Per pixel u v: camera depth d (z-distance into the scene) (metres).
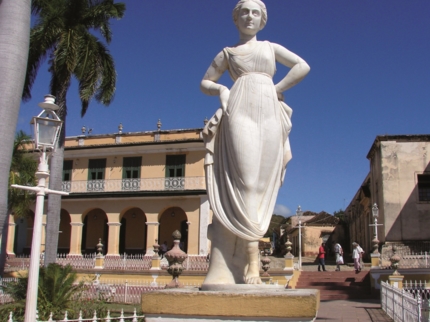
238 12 4.04
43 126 6.36
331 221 40.88
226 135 3.72
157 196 27.86
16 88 8.03
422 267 18.22
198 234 27.02
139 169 29.30
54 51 17.17
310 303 2.98
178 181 28.00
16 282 11.99
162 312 3.22
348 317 12.02
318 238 40.34
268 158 3.66
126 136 30.06
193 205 27.52
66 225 32.69
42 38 17.16
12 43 8.01
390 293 11.85
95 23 18.11
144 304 3.28
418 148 24.53
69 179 30.67
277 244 52.06
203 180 27.69
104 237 31.41
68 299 10.27
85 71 17.12
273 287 3.46
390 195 24.28
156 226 27.98
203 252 26.67
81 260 21.19
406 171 24.39
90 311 10.20
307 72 3.93
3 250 19.25
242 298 3.09
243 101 3.73
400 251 23.31
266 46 3.93
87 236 31.62
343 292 18.03
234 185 3.62
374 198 27.59
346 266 27.09
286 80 3.91
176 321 3.21
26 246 32.22
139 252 30.53
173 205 27.86
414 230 23.72
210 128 3.81
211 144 3.83
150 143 28.62
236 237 3.63
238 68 3.89
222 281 3.57
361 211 33.56
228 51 3.96
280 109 3.88
